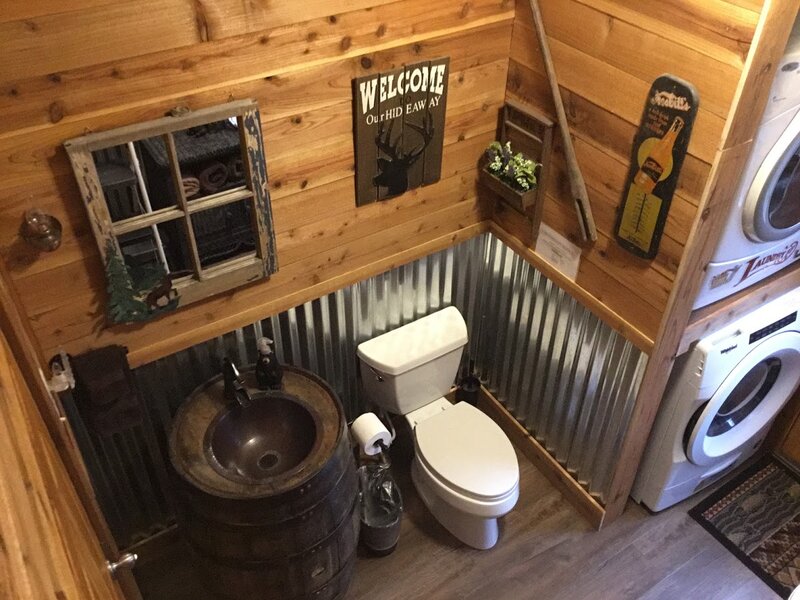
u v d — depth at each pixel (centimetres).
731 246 203
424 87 212
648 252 203
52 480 103
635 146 194
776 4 151
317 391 227
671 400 243
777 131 181
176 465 204
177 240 204
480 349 311
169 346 213
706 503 282
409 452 298
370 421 254
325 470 202
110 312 193
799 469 295
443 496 251
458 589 255
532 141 228
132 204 189
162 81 169
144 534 258
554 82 209
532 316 270
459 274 278
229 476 201
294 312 239
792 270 240
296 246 221
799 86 174
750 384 264
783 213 206
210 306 215
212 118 177
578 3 194
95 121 166
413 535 273
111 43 159
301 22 180
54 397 163
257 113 184
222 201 193
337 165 212
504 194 241
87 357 198
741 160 179
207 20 167
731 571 260
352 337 263
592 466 268
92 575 104
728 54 162
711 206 184
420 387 271
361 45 194
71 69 157
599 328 239
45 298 185
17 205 167
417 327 269
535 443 295
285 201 209
